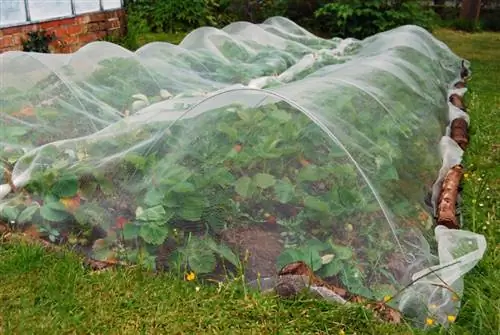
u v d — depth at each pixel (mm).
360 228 2629
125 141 3123
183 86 4840
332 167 2738
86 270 2607
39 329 2211
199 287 2463
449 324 2268
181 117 2990
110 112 4109
